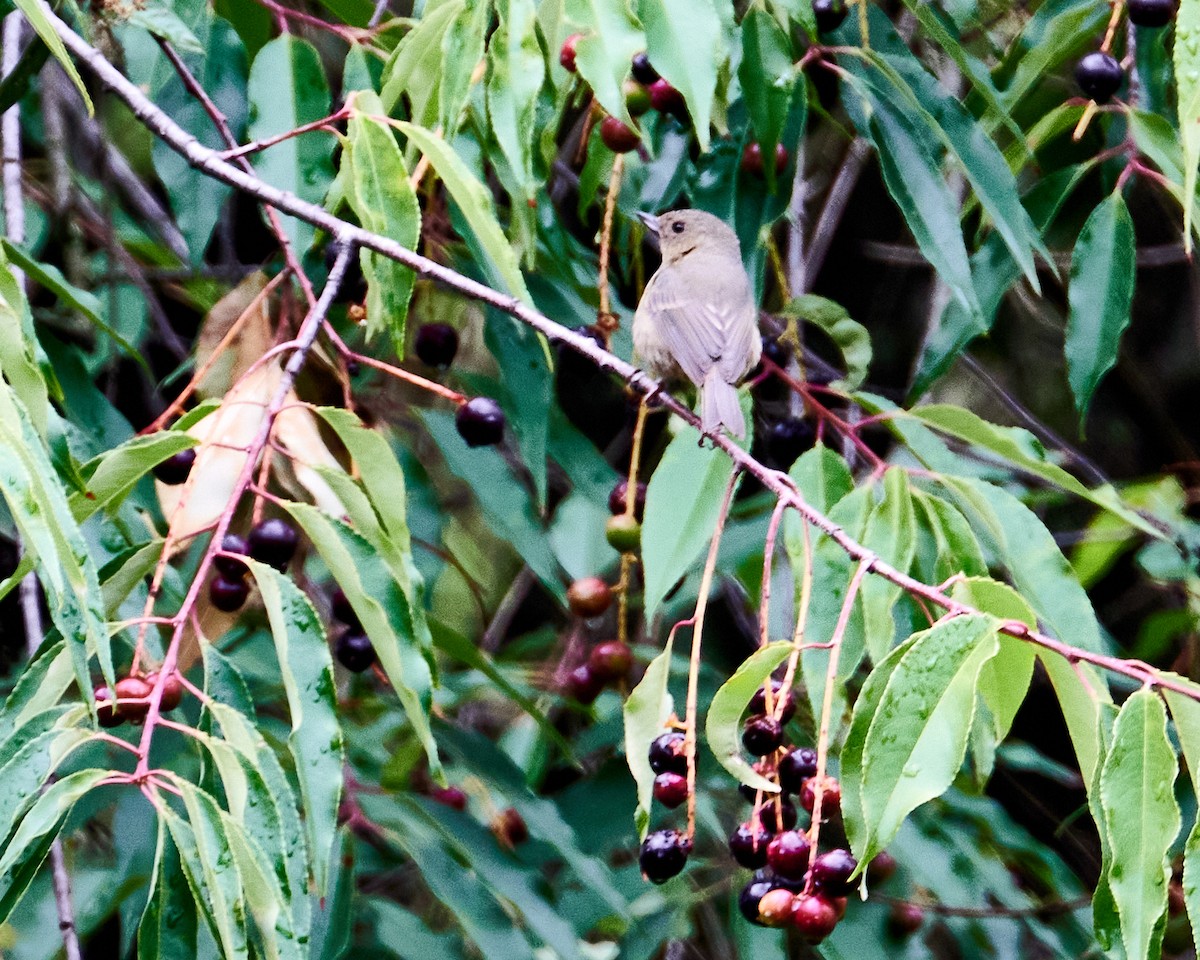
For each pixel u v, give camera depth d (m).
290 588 6.03
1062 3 9.32
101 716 5.93
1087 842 14.59
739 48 8.30
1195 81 6.24
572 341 7.15
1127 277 8.37
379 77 8.39
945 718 5.18
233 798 5.41
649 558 7.16
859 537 6.95
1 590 5.67
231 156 7.22
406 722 10.43
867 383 15.00
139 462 6.23
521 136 6.89
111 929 11.88
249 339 8.34
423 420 9.09
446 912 10.70
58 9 8.94
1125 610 15.55
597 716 9.91
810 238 13.48
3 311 5.70
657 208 8.97
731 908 9.19
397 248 7.05
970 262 8.91
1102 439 15.74
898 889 9.87
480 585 12.28
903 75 8.40
